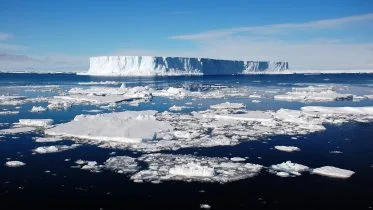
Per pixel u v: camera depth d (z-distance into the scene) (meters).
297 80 128.12
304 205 17.22
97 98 58.69
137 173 21.09
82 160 23.55
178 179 20.33
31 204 17.22
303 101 57.81
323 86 92.31
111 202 17.44
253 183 19.83
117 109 47.97
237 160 23.66
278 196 18.17
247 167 22.25
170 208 16.83
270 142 28.70
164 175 20.88
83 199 17.75
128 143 28.06
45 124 35.28
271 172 21.50
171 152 25.62
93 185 19.42
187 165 21.67
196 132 31.77
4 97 59.81
